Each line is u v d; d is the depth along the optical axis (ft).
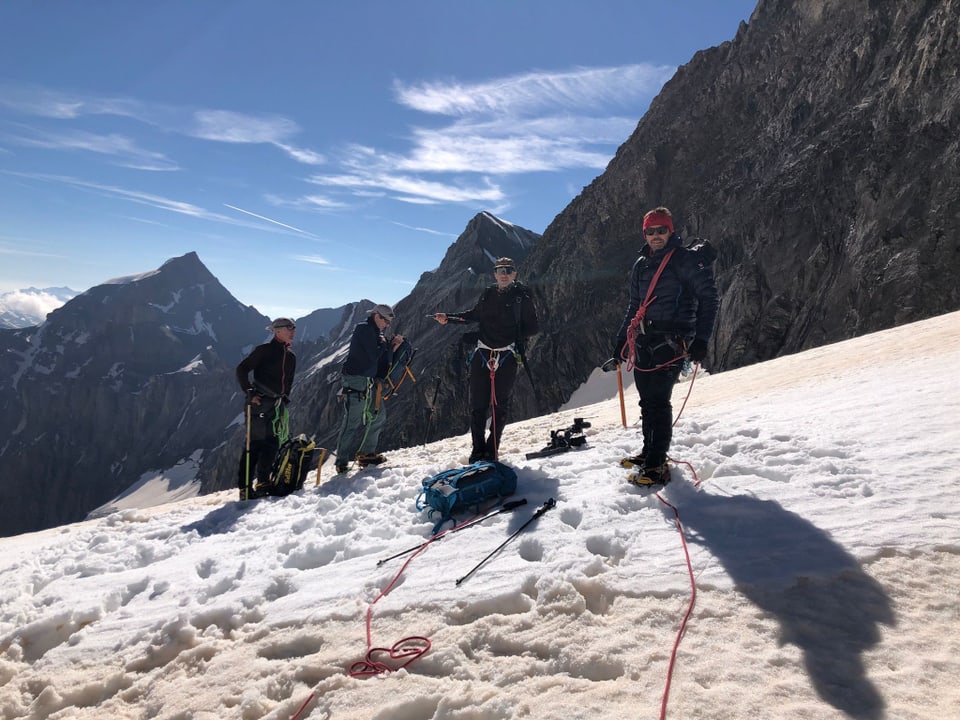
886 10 167.53
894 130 140.56
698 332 15.67
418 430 191.62
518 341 22.31
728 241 165.58
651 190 214.69
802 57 192.13
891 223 125.39
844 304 124.16
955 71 133.69
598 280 208.23
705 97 216.33
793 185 154.81
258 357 26.20
